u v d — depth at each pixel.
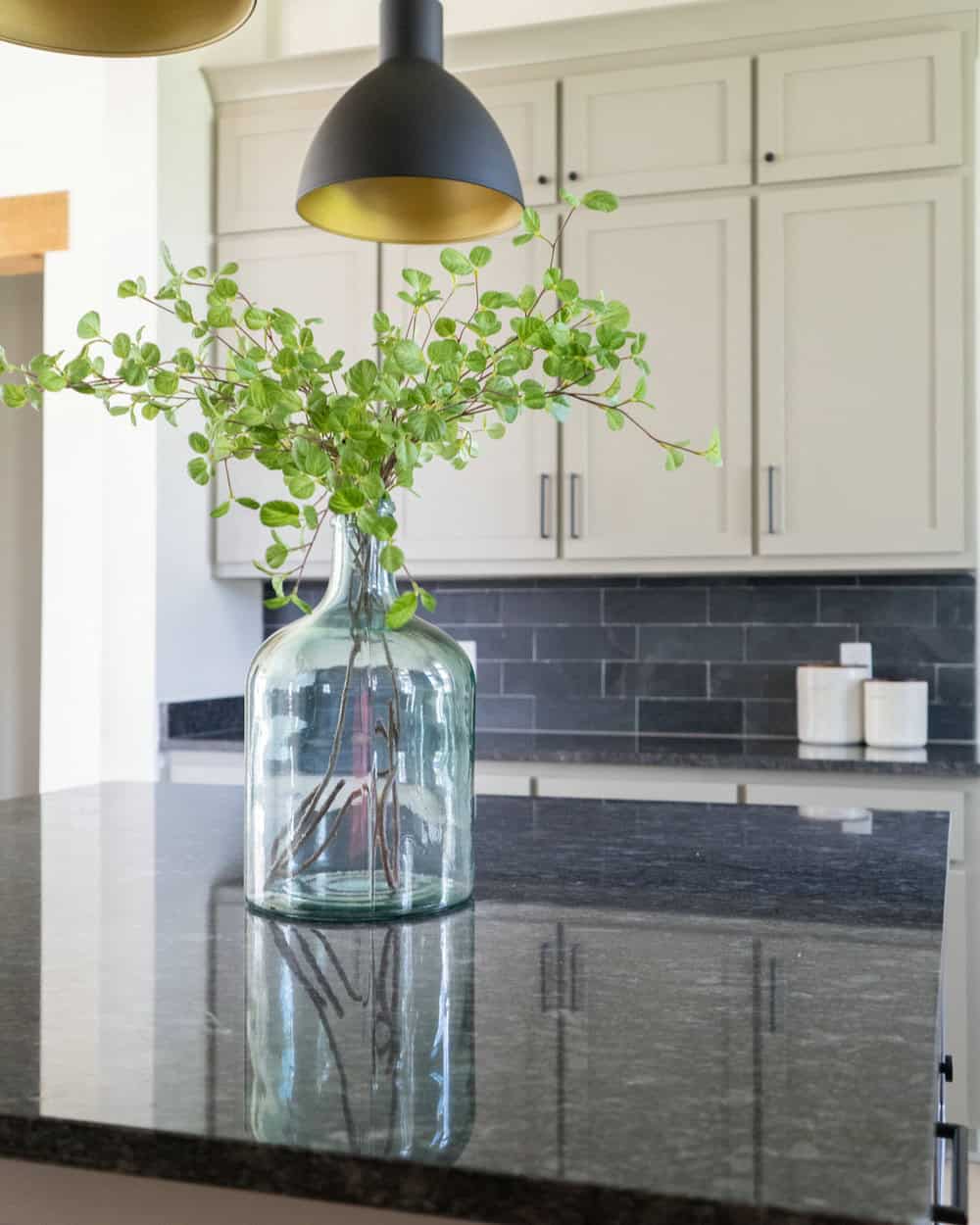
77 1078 0.81
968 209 3.30
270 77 3.80
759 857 1.61
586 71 3.57
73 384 1.31
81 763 3.71
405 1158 0.67
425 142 1.75
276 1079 0.80
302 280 3.79
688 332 3.48
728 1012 0.94
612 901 1.35
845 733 3.51
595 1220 0.64
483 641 4.07
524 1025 0.91
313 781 1.26
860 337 3.36
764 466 3.43
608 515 3.54
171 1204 0.82
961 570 3.45
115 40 1.57
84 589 3.71
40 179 3.78
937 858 1.59
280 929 1.23
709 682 3.88
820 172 3.39
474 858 1.61
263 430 1.22
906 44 3.33
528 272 3.60
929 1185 0.64
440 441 1.28
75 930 1.23
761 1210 0.61
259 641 4.23
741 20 3.42
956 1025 3.04
